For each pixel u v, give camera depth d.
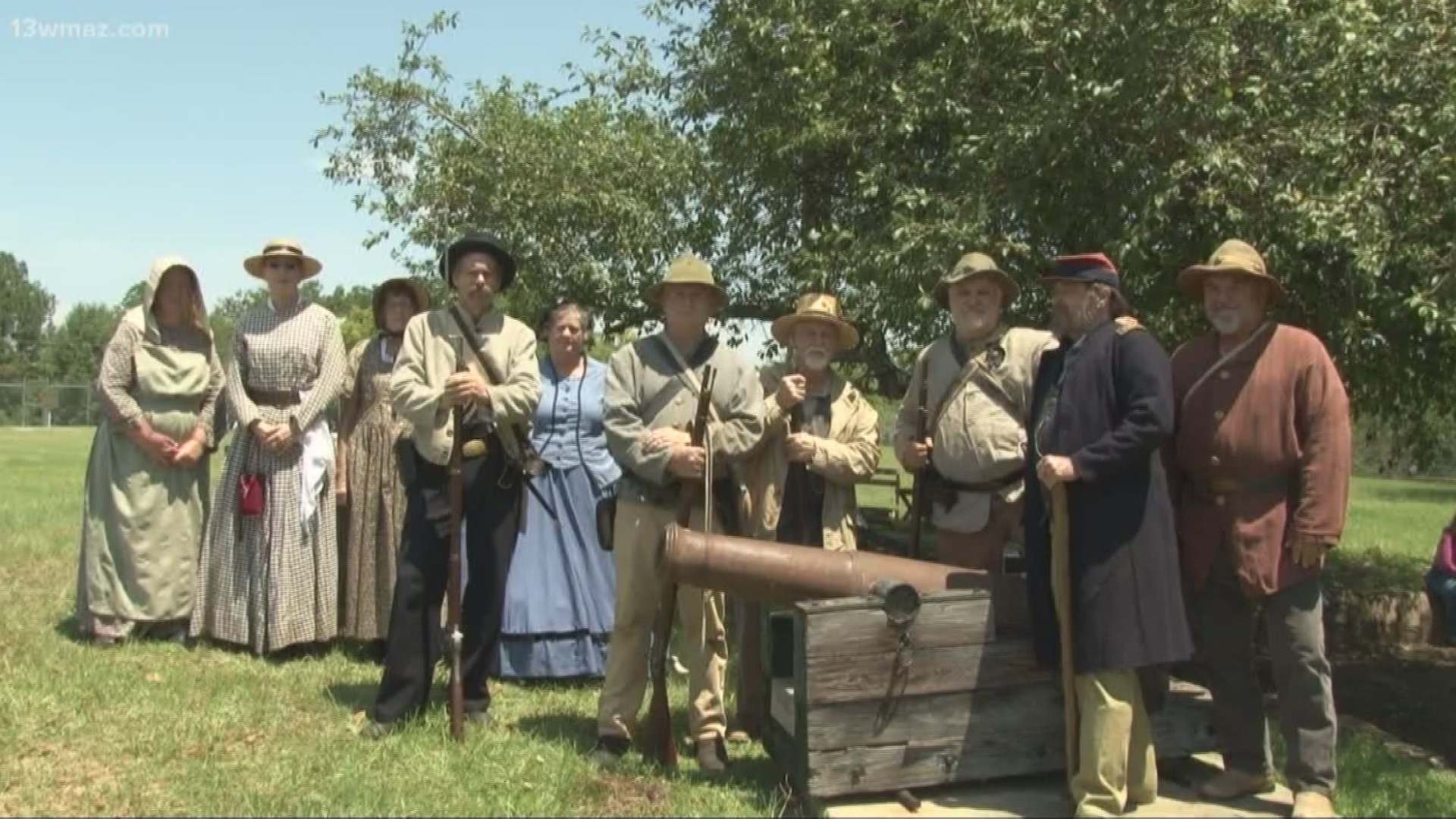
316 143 10.37
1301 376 4.26
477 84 10.23
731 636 7.34
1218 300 4.40
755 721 5.52
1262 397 4.29
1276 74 6.55
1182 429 4.46
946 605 4.43
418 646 5.28
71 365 78.31
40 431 47.00
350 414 7.05
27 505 13.63
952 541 5.21
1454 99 5.90
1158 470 4.18
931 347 5.38
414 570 5.25
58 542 10.50
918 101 7.60
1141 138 6.66
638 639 4.99
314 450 6.74
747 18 8.40
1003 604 4.54
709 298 4.96
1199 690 4.81
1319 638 4.28
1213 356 4.45
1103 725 4.12
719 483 4.95
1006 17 6.88
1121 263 6.53
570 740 5.26
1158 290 7.05
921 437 5.28
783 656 4.94
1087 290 4.27
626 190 9.99
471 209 10.06
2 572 9.02
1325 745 4.28
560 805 4.43
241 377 6.78
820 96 8.09
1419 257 6.11
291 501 6.70
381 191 10.58
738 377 4.96
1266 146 6.43
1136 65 6.32
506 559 5.45
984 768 4.47
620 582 4.95
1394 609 9.69
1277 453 4.28
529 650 6.49
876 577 4.57
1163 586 4.09
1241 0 6.23
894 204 7.50
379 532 6.79
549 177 9.81
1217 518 4.41
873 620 4.36
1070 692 4.24
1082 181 6.79
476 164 9.92
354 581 6.77
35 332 97.81
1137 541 4.08
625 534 4.92
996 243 6.92
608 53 10.53
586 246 10.12
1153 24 6.24
